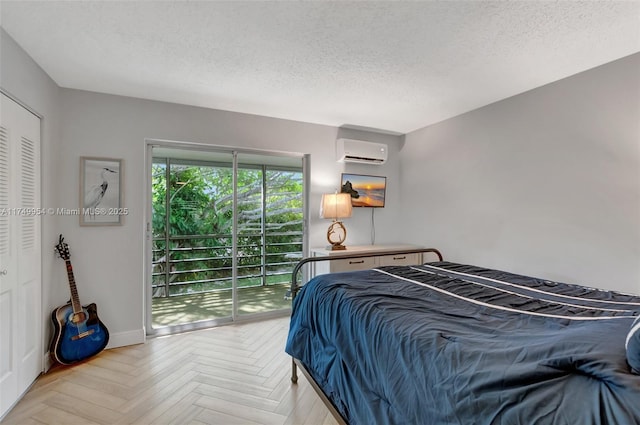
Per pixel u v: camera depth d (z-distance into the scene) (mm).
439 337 1047
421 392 951
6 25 1718
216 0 1533
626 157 2076
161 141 2979
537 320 1188
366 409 1180
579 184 2320
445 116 3398
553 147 2484
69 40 1883
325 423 1685
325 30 1799
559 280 2439
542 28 1772
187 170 3209
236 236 3408
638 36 1840
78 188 2588
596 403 648
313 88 2650
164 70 2305
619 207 2111
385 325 1233
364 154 3797
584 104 2293
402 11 1625
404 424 991
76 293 2451
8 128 1791
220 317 3301
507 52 2043
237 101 2951
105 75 2369
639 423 582
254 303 3498
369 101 2951
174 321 3143
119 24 1732
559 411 666
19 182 1914
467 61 2168
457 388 843
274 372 2240
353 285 1755
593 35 1835
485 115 3053
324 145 3742
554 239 2475
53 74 2330
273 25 1750
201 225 3271
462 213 3305
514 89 2652
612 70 2143
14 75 1856
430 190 3723
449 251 3465
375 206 4039
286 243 3664
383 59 2146
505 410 732
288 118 3490
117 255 2725
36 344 2125
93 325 2496
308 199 3705
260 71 2328
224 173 3369
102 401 1884
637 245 2035
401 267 2293
